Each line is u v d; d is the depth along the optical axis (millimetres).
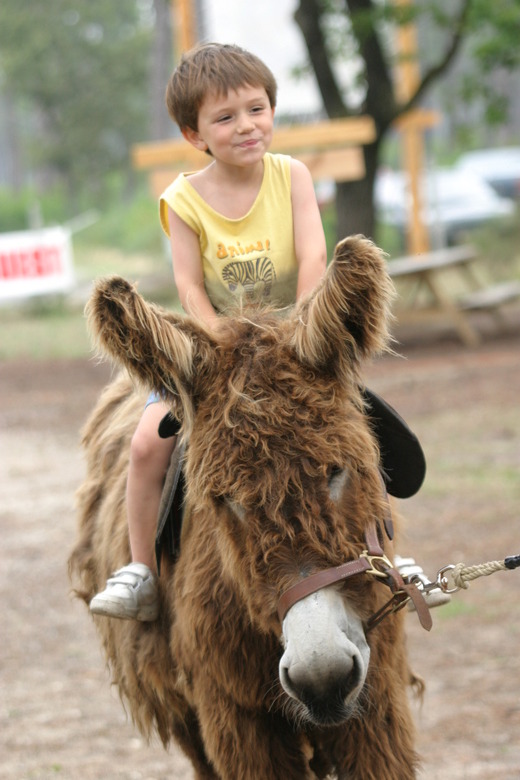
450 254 39156
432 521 19203
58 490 23906
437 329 39812
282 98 42781
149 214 92312
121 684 9984
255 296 8680
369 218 38594
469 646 14531
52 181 152625
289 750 8359
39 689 14375
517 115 113250
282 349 7484
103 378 36406
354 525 7121
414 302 37594
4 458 26719
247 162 8422
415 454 8383
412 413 27000
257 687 7980
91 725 13227
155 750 12500
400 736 8188
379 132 37812
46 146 133375
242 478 7008
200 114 8484
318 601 6824
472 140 45656
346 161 34938
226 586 7844
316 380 7371
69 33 130500
